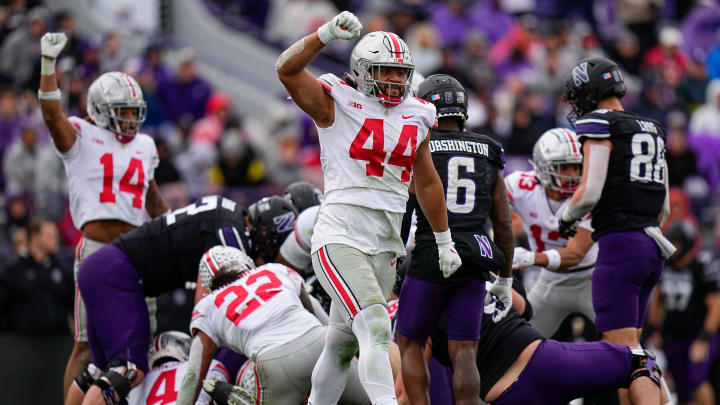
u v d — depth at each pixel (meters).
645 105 52.75
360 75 19.11
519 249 24.84
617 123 22.92
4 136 44.00
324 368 20.25
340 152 19.08
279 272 23.05
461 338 20.98
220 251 23.34
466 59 52.75
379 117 19.06
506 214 21.67
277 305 22.27
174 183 39.66
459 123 22.05
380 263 19.45
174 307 34.44
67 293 34.91
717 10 60.78
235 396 22.06
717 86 52.31
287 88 18.80
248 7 58.84
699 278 36.75
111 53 49.03
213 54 55.06
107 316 24.19
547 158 25.42
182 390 22.38
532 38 56.38
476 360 22.50
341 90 18.98
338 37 18.23
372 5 57.69
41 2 52.78
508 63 53.50
